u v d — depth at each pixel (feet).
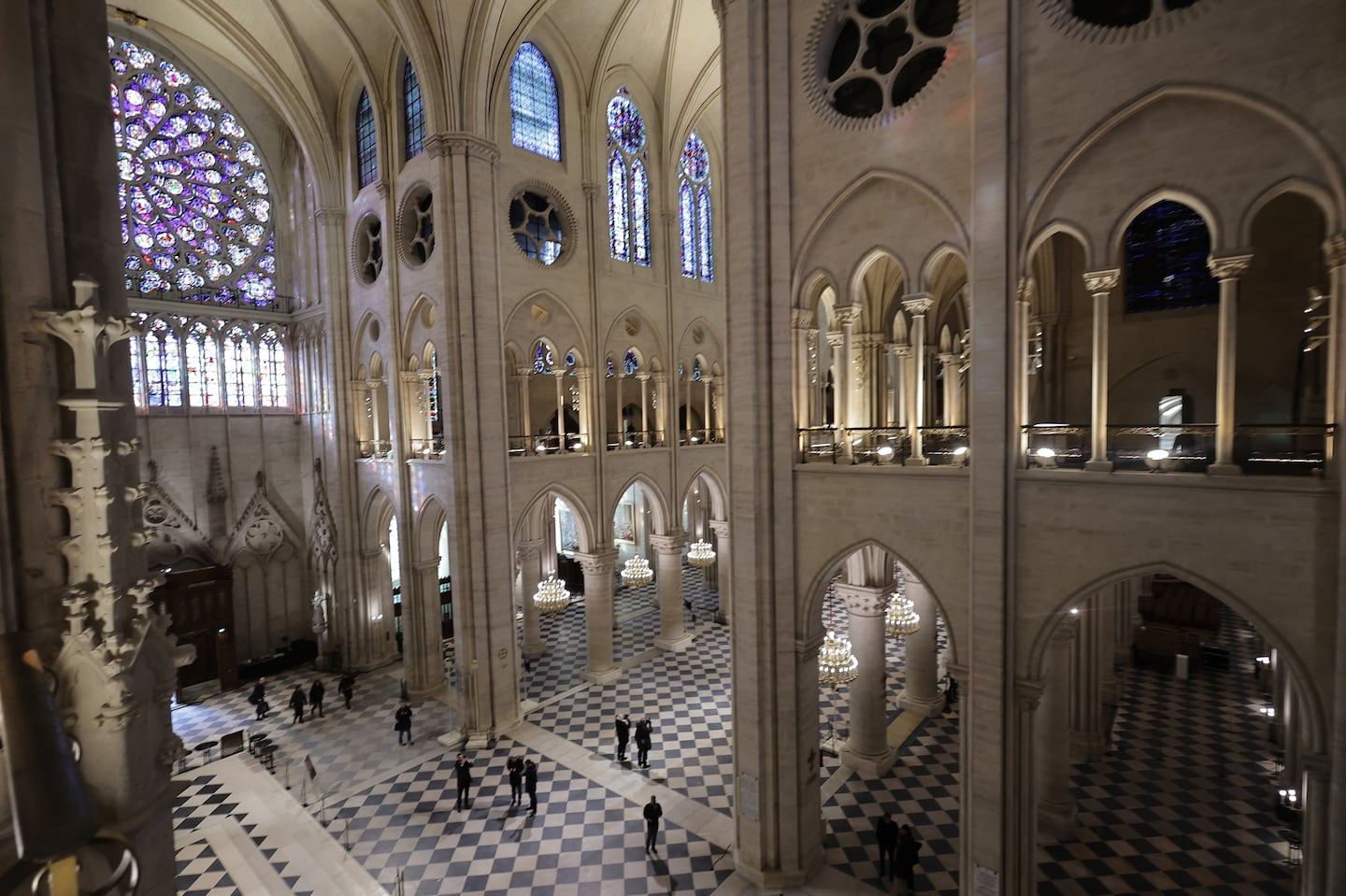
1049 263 75.97
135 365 84.02
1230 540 31.96
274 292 97.71
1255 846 48.88
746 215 45.70
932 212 40.70
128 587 17.08
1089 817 52.80
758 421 46.14
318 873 50.14
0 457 15.44
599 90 83.15
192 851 53.06
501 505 71.72
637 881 48.47
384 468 84.94
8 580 15.42
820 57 44.19
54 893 10.27
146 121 86.07
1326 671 29.86
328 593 93.09
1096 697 61.46
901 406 58.85
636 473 88.69
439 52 66.13
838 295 44.62
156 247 86.79
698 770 63.77
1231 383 32.12
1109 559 35.09
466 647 70.54
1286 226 61.52
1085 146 34.47
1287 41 29.35
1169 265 69.77
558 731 72.13
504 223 73.67
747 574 47.06
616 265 87.04
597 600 84.84
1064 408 76.74
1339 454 28.96
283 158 97.96
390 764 66.39
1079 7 35.60
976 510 38.29
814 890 46.85
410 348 79.92
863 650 61.00
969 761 39.58
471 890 47.91
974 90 37.19
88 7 17.98
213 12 75.97
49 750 11.14
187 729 75.20
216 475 89.71
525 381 79.15
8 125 15.76
